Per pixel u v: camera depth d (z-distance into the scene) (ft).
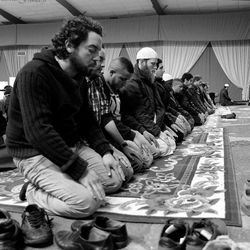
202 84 33.88
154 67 12.59
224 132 19.02
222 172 9.82
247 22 46.11
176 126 15.56
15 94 6.70
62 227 6.18
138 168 9.96
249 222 6.24
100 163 7.69
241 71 47.78
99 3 46.37
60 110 6.93
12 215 6.85
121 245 5.35
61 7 48.01
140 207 7.06
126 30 49.62
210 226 5.48
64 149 6.38
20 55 55.52
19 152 6.86
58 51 6.66
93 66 6.88
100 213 6.77
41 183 6.70
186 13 48.83
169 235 5.41
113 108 10.44
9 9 49.75
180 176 9.52
